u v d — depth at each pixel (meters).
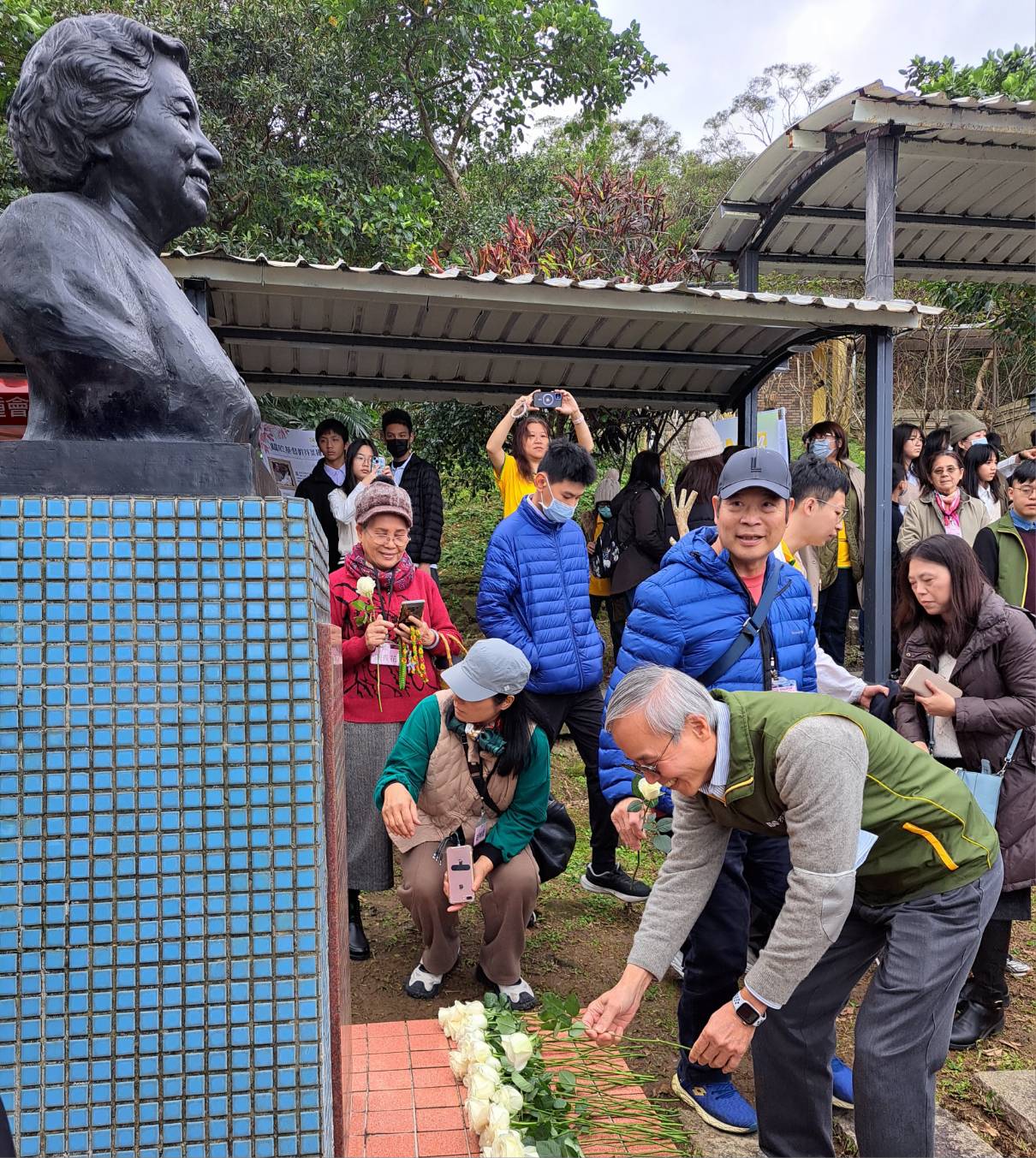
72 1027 1.52
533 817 3.05
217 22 8.11
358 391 6.27
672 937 2.14
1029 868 2.94
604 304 4.86
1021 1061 2.93
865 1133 2.04
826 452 6.30
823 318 5.17
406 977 3.35
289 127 8.56
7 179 7.15
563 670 3.72
